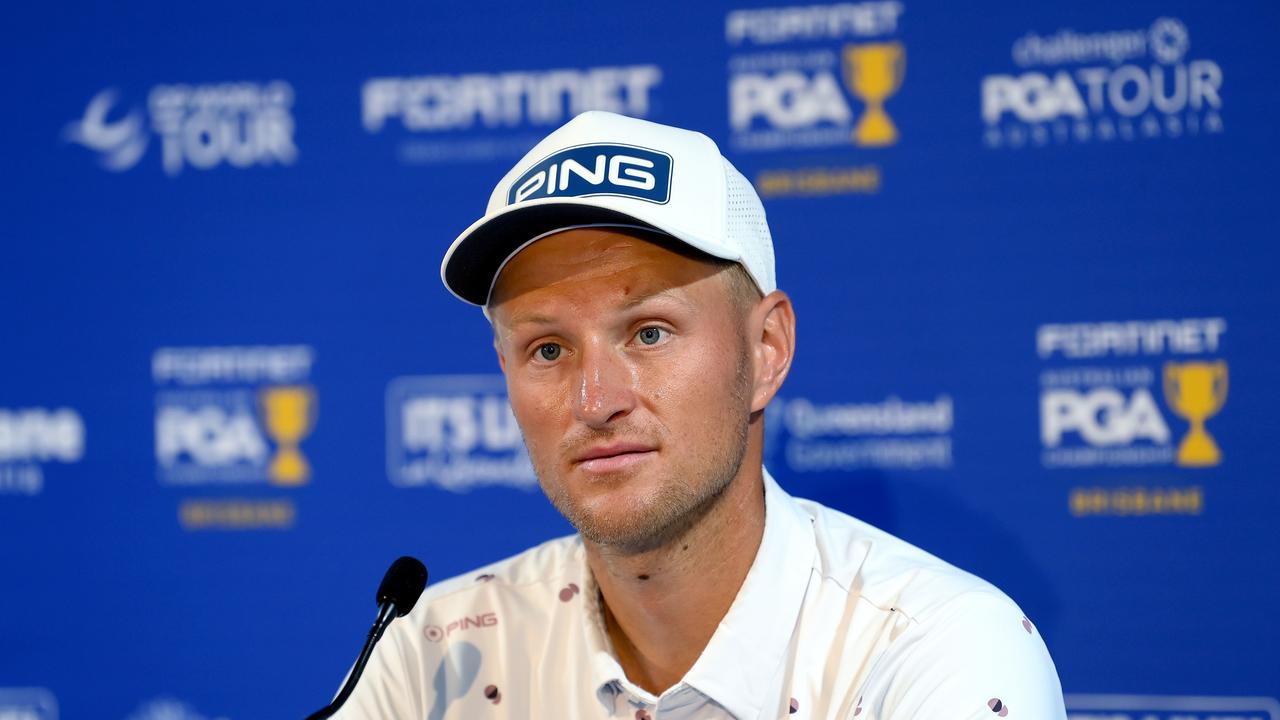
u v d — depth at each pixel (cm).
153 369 793
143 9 797
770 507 385
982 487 713
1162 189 696
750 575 374
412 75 777
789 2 735
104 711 793
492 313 371
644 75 752
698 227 344
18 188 802
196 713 788
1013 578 709
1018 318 711
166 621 791
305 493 783
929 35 720
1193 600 693
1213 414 692
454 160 773
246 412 788
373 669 429
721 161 365
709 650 371
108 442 795
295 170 786
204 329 790
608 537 340
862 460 725
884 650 370
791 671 379
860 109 727
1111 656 701
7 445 798
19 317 799
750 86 739
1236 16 689
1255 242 687
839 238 728
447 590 441
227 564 788
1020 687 353
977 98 714
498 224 343
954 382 717
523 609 427
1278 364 684
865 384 725
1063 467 706
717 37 743
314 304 784
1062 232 707
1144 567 699
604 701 393
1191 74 694
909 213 721
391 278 778
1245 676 689
